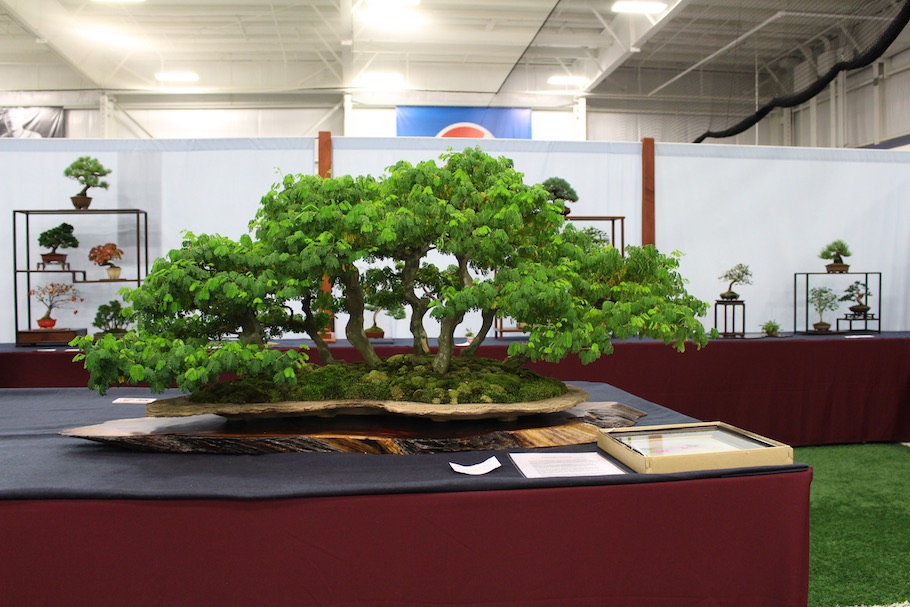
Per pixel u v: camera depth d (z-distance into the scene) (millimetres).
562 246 2158
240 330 2357
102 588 1442
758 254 5566
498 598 1504
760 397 4648
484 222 2016
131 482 1567
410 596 1486
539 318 2088
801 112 11914
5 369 4203
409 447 1916
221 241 2057
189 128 12125
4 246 5070
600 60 10953
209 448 1903
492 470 1688
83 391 3324
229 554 1456
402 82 11828
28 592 1434
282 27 10102
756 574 1576
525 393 2123
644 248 2266
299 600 1467
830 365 4707
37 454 1905
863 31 9695
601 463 1736
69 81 11633
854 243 5676
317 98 12211
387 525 1473
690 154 5449
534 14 9742
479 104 12102
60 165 5055
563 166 5320
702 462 1613
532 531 1503
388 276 2564
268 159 5090
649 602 1545
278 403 2018
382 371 2201
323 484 1519
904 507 3561
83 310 5172
